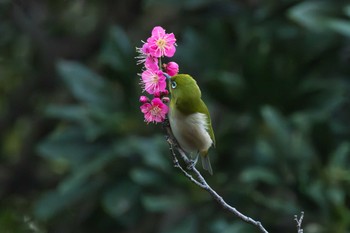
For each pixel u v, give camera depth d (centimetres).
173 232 1147
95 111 1191
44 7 1516
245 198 1140
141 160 1212
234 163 1175
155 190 1189
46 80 1493
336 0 1166
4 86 1548
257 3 1312
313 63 1218
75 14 1531
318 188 1105
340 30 1087
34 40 1460
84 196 1242
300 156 1125
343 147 1118
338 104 1158
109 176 1220
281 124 1127
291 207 1112
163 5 1384
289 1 1241
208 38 1255
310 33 1230
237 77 1175
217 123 1277
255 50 1182
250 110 1201
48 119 1472
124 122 1202
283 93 1184
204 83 1193
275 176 1116
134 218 1231
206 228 1149
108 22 1471
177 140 628
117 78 1212
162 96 608
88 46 1481
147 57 579
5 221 1325
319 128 1131
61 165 1521
